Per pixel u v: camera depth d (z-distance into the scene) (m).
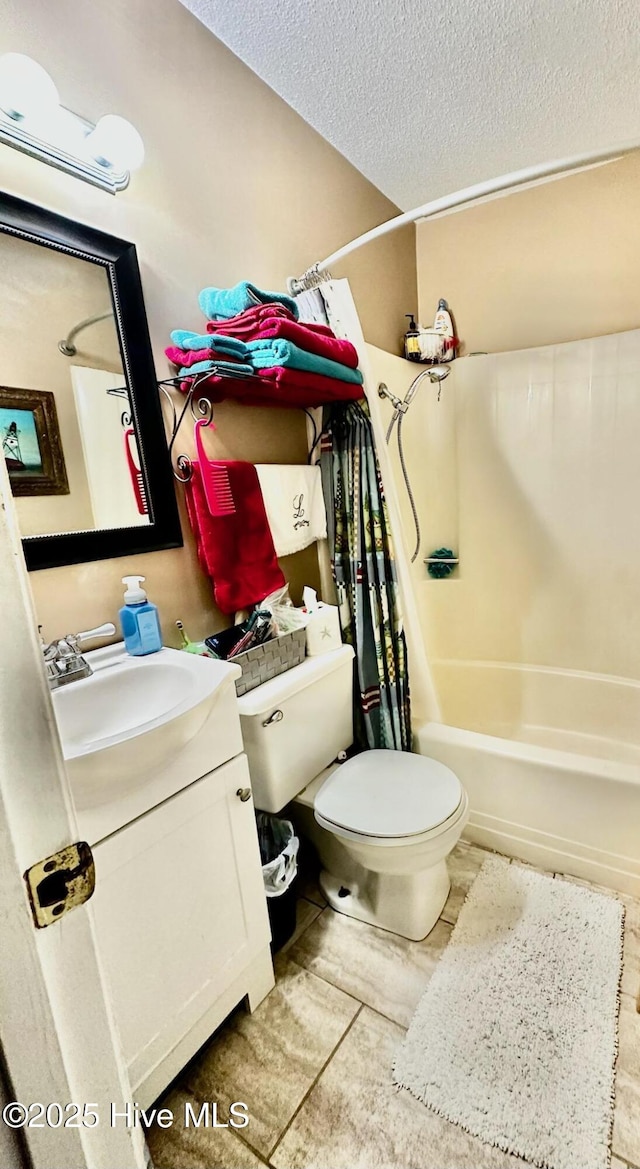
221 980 1.09
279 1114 1.00
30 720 0.37
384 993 1.22
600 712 2.10
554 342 2.16
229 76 1.38
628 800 1.39
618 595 2.03
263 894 1.19
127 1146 0.46
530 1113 0.96
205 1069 1.08
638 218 1.93
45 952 0.38
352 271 1.96
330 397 1.48
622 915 1.37
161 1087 0.97
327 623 1.56
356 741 1.76
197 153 1.30
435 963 1.28
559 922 1.36
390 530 1.68
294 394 1.38
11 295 0.96
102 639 1.15
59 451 1.05
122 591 1.18
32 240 0.98
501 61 1.41
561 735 2.16
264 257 1.53
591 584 2.08
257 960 1.19
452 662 2.36
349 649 1.59
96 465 1.12
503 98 1.56
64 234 1.02
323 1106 1.01
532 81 1.49
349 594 1.72
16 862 0.36
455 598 2.34
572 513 2.07
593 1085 1.00
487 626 2.31
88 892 0.41
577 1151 0.90
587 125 1.70
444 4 1.23
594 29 1.30
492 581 2.28
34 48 0.95
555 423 2.05
